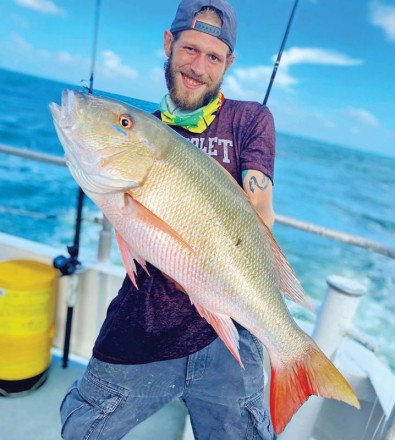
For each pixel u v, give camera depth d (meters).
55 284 2.24
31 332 2.08
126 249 1.18
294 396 1.23
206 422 1.52
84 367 2.45
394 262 10.28
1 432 1.95
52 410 2.12
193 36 1.30
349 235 2.11
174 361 1.42
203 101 1.38
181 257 1.11
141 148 1.09
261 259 1.19
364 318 7.33
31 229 8.51
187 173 1.11
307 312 2.43
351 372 1.95
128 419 1.45
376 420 1.88
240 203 1.18
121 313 1.40
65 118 1.09
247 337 1.49
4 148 2.62
